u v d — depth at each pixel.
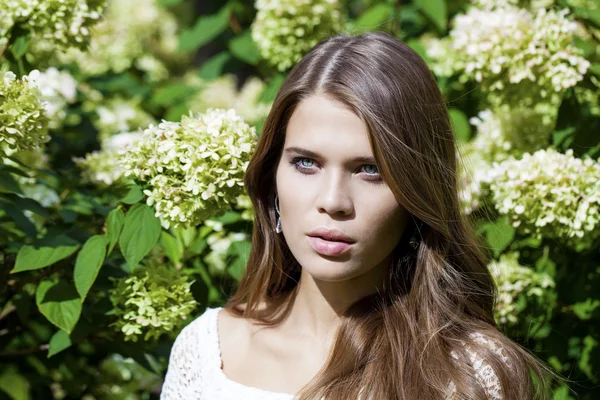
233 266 3.57
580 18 3.79
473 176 3.45
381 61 2.35
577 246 3.59
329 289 2.52
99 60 5.78
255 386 2.58
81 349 4.12
